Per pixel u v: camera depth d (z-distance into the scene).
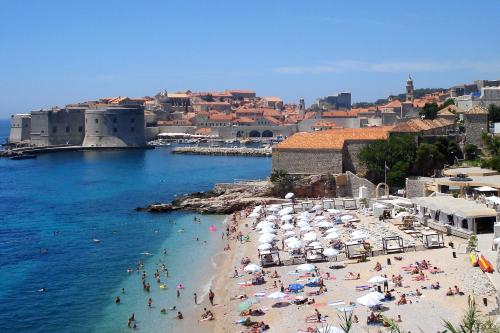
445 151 126.25
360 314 55.09
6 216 126.94
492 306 52.44
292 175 128.88
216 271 78.56
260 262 77.31
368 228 90.88
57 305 67.06
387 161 122.12
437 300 56.25
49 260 87.62
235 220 111.81
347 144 128.75
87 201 147.00
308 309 58.00
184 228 108.62
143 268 81.94
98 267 83.12
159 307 65.50
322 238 87.12
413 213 97.12
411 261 70.75
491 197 88.50
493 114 167.75
